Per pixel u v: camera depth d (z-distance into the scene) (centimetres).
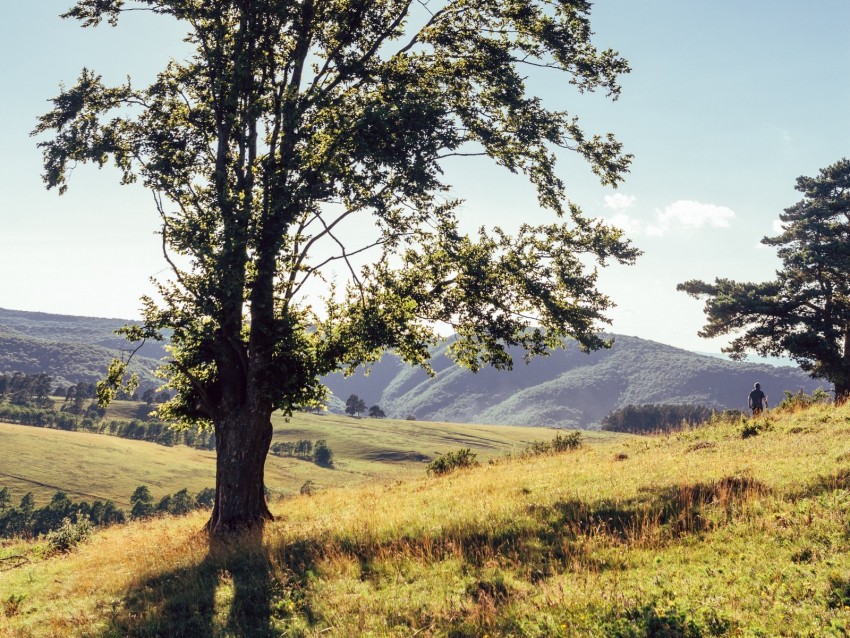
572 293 1714
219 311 1602
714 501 1087
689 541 951
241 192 1595
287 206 1562
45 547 2038
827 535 847
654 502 1171
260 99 1648
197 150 1847
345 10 1791
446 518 1327
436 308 1783
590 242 1698
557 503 1306
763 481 1162
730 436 1983
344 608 902
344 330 1733
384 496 1977
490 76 1786
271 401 1720
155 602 1104
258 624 916
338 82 1806
